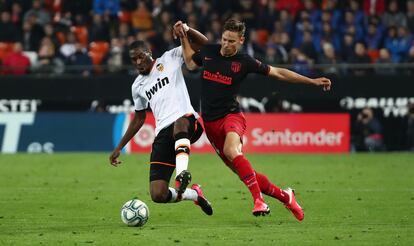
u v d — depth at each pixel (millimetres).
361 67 77375
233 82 36531
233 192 49969
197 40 37562
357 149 77000
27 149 76812
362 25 85625
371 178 56688
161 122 36969
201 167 63625
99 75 78000
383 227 37062
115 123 76750
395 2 87812
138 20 86375
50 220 39844
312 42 81562
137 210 37406
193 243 32812
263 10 86875
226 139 35969
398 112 76062
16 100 77562
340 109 77062
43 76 77375
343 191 50125
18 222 39188
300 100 76938
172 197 36938
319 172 60250
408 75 75750
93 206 44625
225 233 35375
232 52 36281
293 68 76812
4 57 83062
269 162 67125
